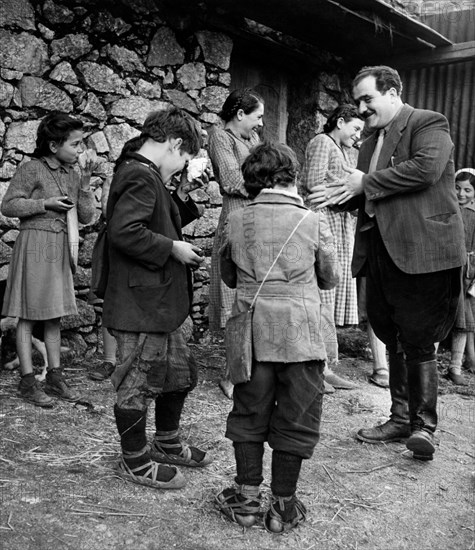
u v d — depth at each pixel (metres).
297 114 5.85
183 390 2.71
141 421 2.51
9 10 3.80
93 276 2.59
